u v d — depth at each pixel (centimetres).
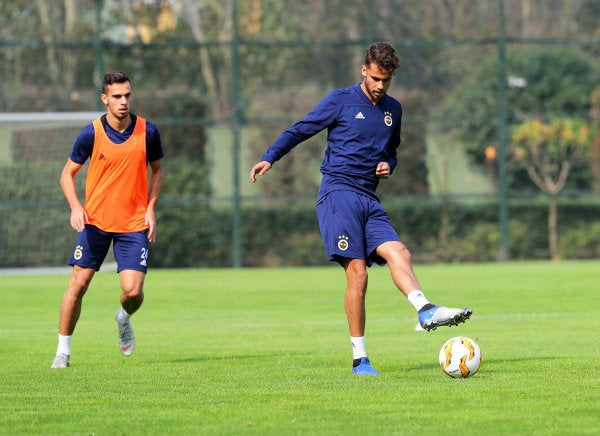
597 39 6875
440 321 1936
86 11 6512
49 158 6016
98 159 2320
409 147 6700
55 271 5869
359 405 1730
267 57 6606
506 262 6675
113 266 6025
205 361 2433
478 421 1576
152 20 6562
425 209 6706
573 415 1619
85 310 4000
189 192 6512
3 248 5994
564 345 2645
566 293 4400
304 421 1595
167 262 6500
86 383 2069
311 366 2302
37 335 3141
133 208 2348
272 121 6600
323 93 6669
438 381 1992
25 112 6444
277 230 6588
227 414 1667
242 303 4200
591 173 6850
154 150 2367
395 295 4478
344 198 2105
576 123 6819
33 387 2016
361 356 2125
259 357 2498
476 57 6775
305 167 6606
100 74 6506
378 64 2089
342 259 2123
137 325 3403
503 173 6731
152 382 2072
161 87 6544
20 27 6456
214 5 6594
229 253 6556
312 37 6656
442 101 6731
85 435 1517
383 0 6706
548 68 6819
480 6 6781
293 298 4409
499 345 2655
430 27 6750
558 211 6831
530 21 6812
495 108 6756
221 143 6569
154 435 1506
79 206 2314
